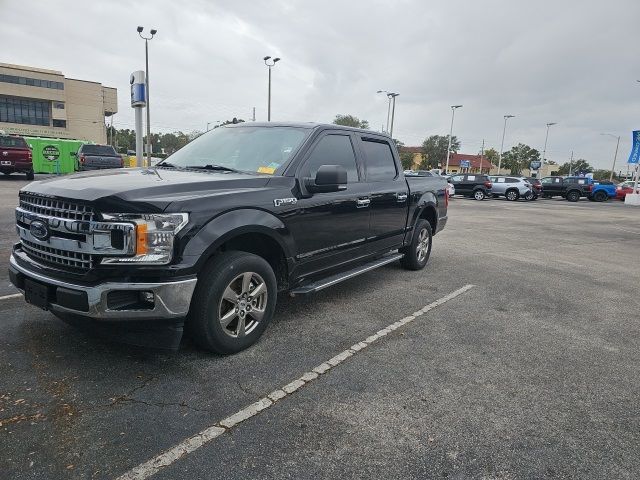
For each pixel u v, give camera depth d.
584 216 19.72
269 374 3.35
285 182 3.97
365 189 5.04
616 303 5.65
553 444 2.66
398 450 2.54
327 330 4.28
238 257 3.51
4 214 10.02
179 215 3.09
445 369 3.57
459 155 108.00
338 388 3.20
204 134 5.16
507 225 14.53
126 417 2.74
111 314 2.97
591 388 3.36
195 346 3.75
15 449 2.41
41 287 3.19
